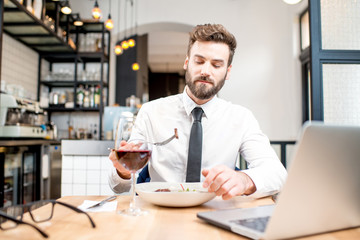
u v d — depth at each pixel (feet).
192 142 3.82
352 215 1.97
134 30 18.22
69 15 16.01
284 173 3.27
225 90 16.72
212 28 3.92
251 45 16.85
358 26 7.92
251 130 4.67
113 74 18.70
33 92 16.08
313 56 7.77
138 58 19.04
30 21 12.31
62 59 17.39
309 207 1.74
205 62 3.88
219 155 4.63
